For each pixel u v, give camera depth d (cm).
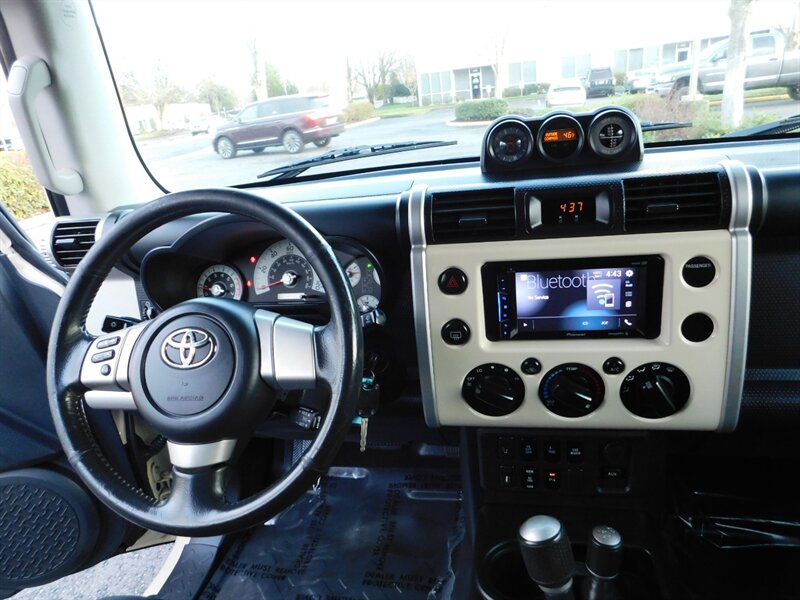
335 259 92
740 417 129
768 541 150
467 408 127
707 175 106
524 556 99
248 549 169
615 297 116
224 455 94
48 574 154
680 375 116
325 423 89
